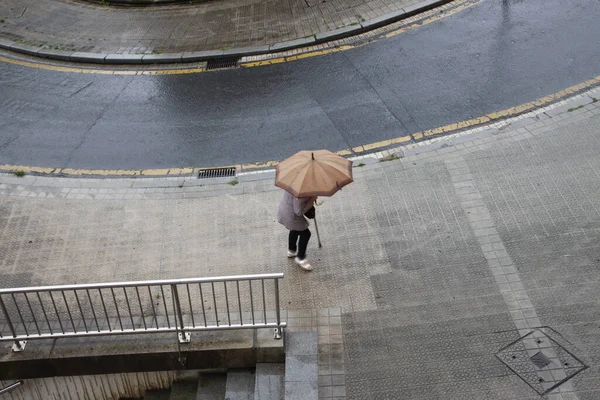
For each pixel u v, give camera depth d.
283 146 12.39
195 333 8.68
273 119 13.12
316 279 9.51
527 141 11.52
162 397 9.13
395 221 10.28
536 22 14.72
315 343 8.55
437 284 9.25
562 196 10.31
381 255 9.76
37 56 16.11
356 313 8.98
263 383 8.37
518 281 9.14
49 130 13.45
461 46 14.38
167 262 10.02
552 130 11.69
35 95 14.62
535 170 10.88
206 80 14.67
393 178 11.12
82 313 8.44
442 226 10.10
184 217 10.81
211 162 12.22
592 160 10.89
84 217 10.94
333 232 10.22
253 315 8.45
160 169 12.19
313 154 8.77
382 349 8.52
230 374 8.73
